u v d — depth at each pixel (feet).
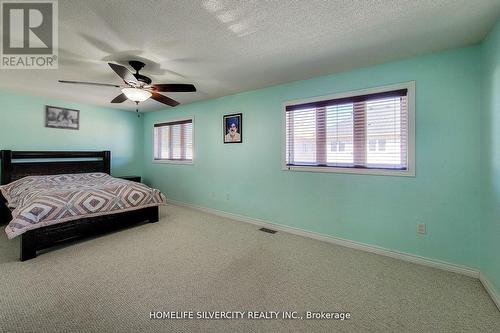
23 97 12.60
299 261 7.77
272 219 11.33
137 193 10.98
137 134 18.13
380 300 5.71
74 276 6.64
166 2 4.90
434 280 6.62
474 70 6.73
